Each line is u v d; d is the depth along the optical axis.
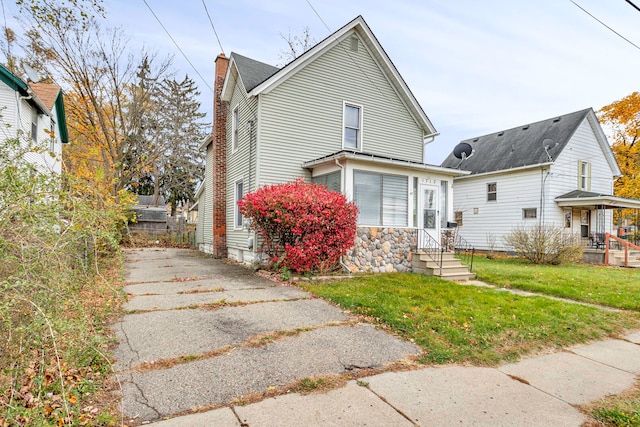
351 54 11.89
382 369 3.63
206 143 15.61
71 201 3.41
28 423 2.34
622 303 6.57
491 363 3.90
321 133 11.19
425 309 5.57
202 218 17.00
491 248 17.97
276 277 8.28
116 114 19.03
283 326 4.80
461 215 19.72
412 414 2.80
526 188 16.72
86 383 2.95
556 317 5.46
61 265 2.99
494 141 20.28
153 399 2.89
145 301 5.95
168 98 33.12
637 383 3.52
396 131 12.81
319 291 6.75
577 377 3.63
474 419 2.76
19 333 2.53
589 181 17.45
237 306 5.74
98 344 3.32
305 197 8.26
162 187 35.44
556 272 10.47
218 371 3.43
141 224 25.31
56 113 15.32
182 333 4.43
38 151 4.86
